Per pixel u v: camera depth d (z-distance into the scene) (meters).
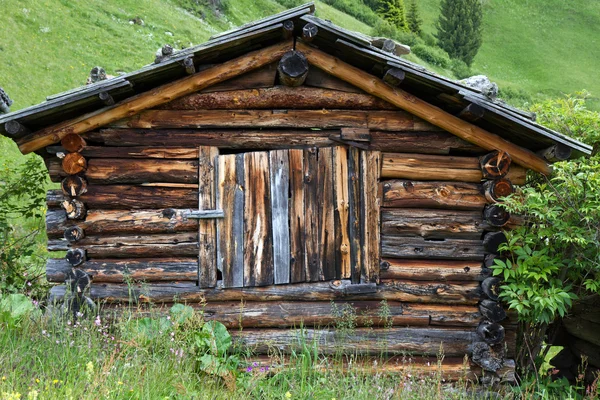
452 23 60.81
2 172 8.48
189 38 32.88
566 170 6.33
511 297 6.46
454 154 6.75
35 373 5.12
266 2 45.75
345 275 6.48
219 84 6.38
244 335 6.44
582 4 73.06
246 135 6.44
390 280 6.55
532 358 7.14
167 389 5.25
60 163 6.40
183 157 6.41
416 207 6.60
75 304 6.32
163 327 6.07
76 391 4.64
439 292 6.58
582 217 6.36
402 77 6.02
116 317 6.35
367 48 5.94
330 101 6.42
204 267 6.41
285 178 6.46
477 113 6.08
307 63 6.18
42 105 5.81
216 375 5.89
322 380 6.00
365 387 5.95
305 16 5.84
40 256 9.45
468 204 6.57
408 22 60.59
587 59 64.38
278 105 6.42
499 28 68.56
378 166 6.53
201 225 6.42
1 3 24.70
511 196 6.34
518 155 6.48
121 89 5.93
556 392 6.90
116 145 6.38
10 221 11.80
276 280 6.41
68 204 6.30
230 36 5.81
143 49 28.42
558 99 7.91
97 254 6.43
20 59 22.16
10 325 5.76
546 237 6.72
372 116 6.50
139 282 6.42
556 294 6.14
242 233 6.44
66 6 28.59
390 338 6.54
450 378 6.58
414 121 6.52
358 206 6.52
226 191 6.43
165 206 6.43
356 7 57.38
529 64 62.84
